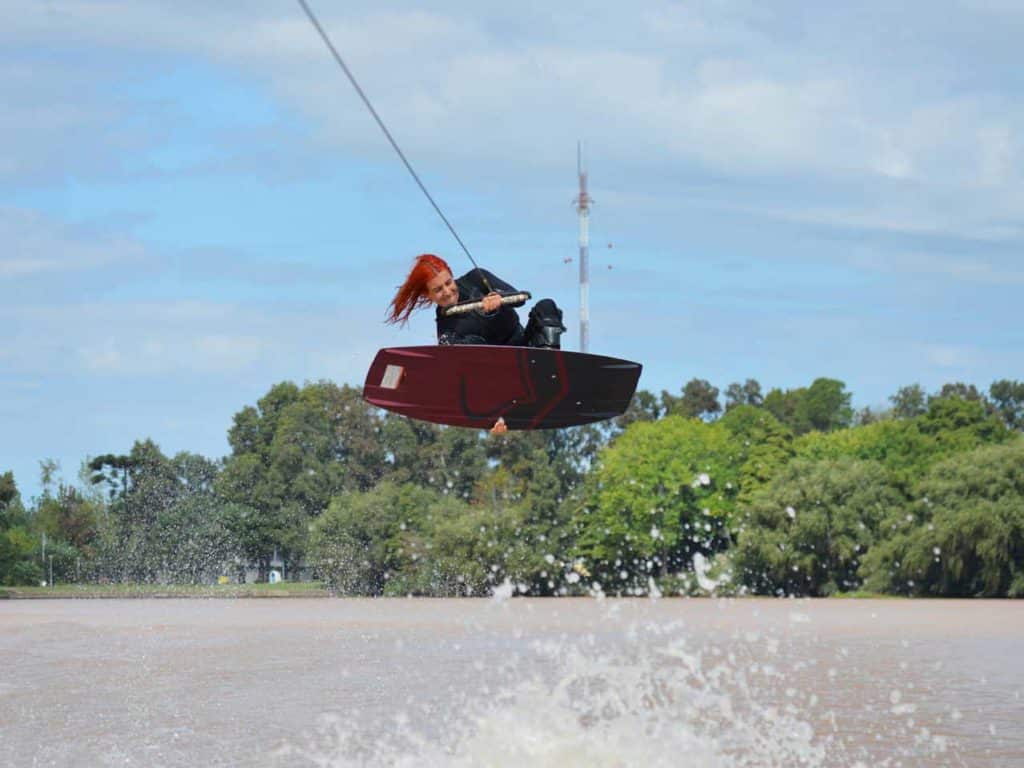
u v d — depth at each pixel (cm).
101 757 2716
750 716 3262
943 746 2808
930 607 12719
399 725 3186
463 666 5125
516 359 2722
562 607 14062
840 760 2636
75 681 4459
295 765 2606
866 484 17350
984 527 15000
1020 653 5928
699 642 6944
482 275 2795
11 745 2875
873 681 4356
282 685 4269
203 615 11969
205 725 3192
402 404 2844
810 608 12812
